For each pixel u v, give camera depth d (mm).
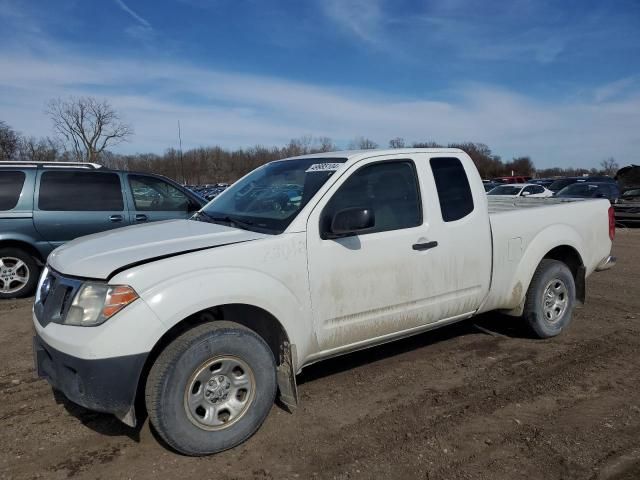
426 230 4008
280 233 3396
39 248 7039
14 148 48156
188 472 2928
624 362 4500
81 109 53938
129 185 7617
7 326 5707
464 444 3201
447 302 4195
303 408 3688
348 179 3727
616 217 15875
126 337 2775
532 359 4594
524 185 22266
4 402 3834
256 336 3176
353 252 3613
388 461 3027
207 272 3027
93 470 2955
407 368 4410
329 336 3582
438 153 4281
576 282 5363
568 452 3092
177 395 2904
